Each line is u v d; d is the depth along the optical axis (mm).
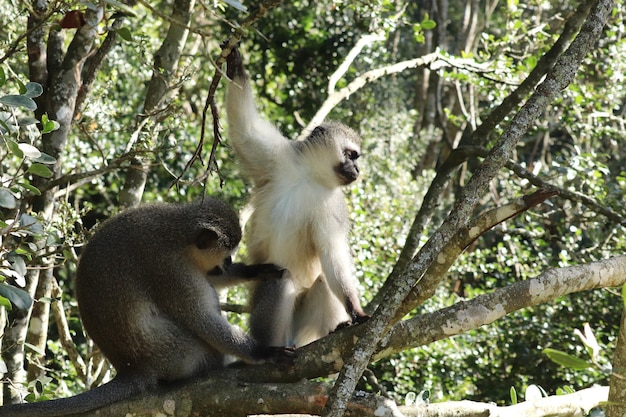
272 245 8031
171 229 6961
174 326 6895
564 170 10211
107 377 10344
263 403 6074
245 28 5336
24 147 5945
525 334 14664
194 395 6305
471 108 14836
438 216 19609
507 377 14625
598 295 14781
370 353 5375
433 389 13734
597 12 5918
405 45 24969
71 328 16000
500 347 14820
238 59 7836
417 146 21766
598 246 12328
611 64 12875
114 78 10586
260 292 7578
